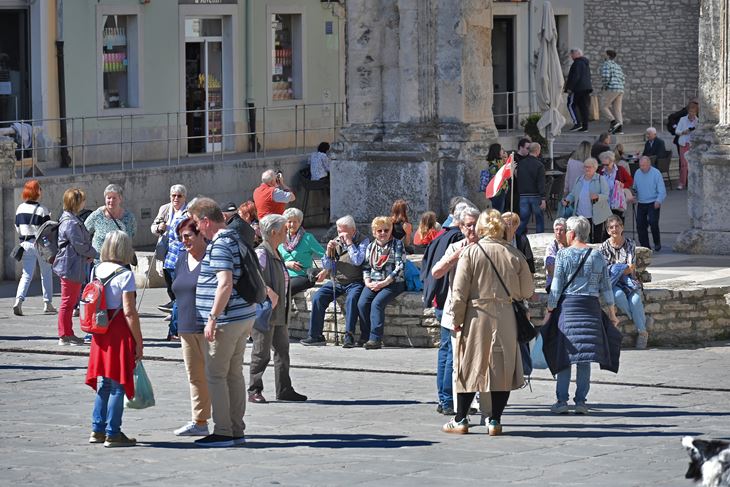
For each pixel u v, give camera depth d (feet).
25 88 224.53
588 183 173.47
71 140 227.20
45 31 224.12
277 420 96.07
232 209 121.90
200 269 86.33
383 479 75.61
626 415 97.86
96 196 200.75
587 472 77.36
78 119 228.43
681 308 130.21
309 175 232.32
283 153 249.75
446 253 95.96
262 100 261.65
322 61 273.33
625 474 76.74
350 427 93.15
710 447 58.03
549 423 94.68
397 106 192.03
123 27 239.71
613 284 126.82
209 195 218.79
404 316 128.98
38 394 107.34
